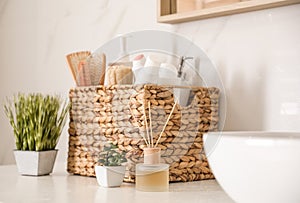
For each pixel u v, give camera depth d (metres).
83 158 1.43
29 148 1.49
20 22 2.21
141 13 1.70
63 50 1.99
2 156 2.25
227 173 0.87
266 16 1.37
